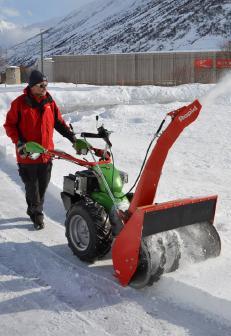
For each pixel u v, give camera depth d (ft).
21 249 16.84
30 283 14.20
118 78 163.22
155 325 11.82
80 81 169.27
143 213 12.97
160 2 574.56
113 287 13.79
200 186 25.23
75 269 15.10
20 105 17.72
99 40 566.36
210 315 12.12
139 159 31.83
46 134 18.07
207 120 50.55
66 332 11.60
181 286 13.04
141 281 13.46
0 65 250.57
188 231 14.80
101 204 15.47
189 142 38.91
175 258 14.12
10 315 12.40
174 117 13.24
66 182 16.78
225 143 38.24
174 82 149.69
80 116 59.41
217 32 438.40
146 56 156.56
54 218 20.27
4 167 29.40
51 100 18.35
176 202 13.65
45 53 639.76
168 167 29.94
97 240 14.80
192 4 505.25
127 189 23.27
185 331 11.51
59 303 12.98
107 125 49.47
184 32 459.73
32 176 18.33
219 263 14.85
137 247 13.12
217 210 20.65
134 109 60.80
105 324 11.93
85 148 16.56
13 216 20.53
